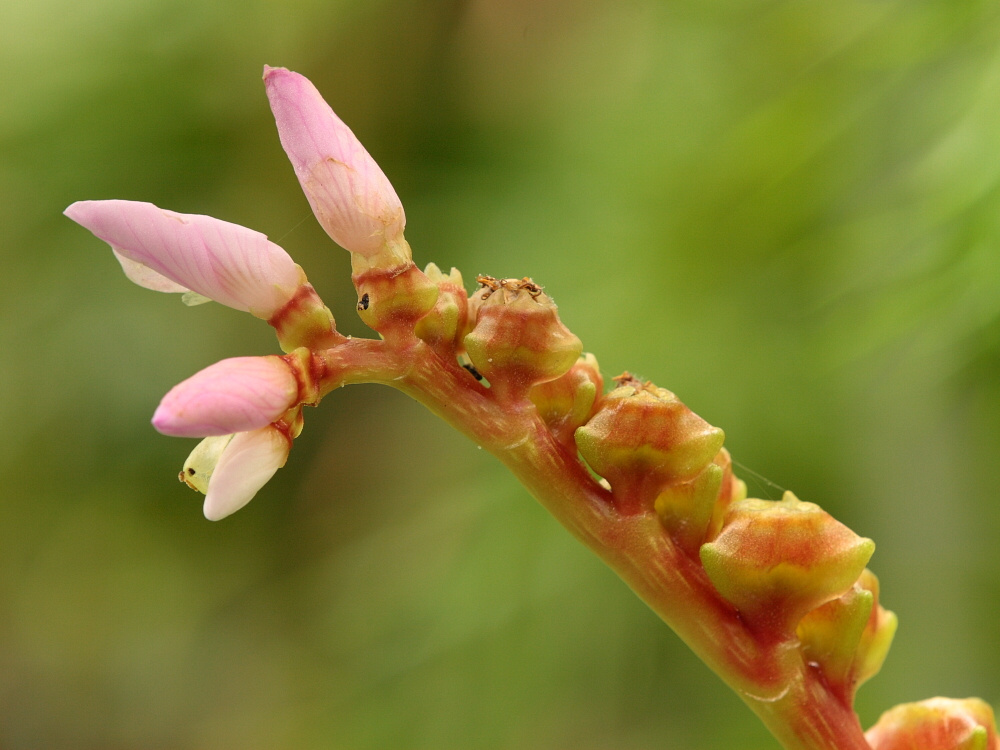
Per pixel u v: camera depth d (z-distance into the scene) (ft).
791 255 1.20
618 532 0.60
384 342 0.59
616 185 1.39
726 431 1.29
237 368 0.58
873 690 1.27
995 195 0.93
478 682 1.34
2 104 1.58
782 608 0.59
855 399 1.27
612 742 1.36
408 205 1.59
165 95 1.60
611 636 1.33
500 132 1.59
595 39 1.57
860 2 1.11
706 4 1.27
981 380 1.12
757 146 1.20
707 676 1.38
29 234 1.63
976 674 1.24
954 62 1.02
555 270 1.38
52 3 1.60
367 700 1.37
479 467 1.41
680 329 1.29
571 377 0.61
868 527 1.29
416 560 1.39
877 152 1.12
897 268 1.00
